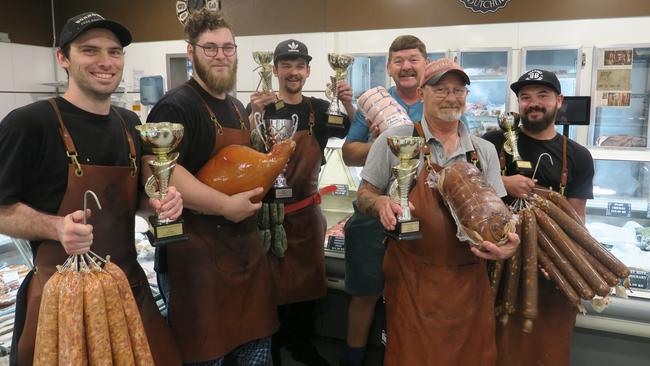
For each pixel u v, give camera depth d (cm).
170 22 407
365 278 231
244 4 378
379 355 252
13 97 427
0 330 182
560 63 345
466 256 169
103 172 154
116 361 128
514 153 204
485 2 328
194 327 185
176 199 150
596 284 177
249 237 198
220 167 180
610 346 215
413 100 243
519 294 188
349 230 235
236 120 198
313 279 256
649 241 227
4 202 141
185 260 184
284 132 195
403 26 350
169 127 150
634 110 340
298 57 243
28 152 144
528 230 183
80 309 122
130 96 432
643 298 205
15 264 231
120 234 160
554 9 318
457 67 170
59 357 122
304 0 365
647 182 247
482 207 155
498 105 366
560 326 195
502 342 197
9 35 423
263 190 183
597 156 245
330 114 248
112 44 151
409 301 175
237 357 209
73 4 439
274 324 210
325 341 271
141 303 166
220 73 184
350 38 363
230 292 191
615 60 327
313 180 257
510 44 344
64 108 151
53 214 149
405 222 161
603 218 250
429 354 171
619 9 310
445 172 164
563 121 218
